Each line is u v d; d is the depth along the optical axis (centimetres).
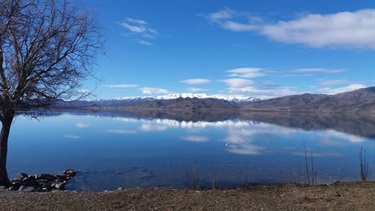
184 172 2302
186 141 4425
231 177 2153
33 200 1063
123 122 9075
